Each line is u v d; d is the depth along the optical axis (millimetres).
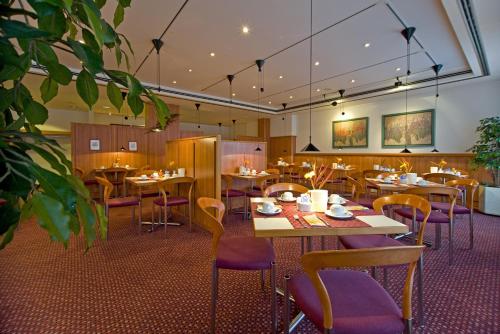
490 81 5859
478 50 4254
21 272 2611
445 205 3416
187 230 4047
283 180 8805
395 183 3803
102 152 7332
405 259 1085
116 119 10375
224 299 2156
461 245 3340
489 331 1762
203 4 3236
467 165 5871
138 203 3973
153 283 2406
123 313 1963
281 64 5258
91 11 490
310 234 1585
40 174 434
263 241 2096
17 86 597
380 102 7906
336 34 4000
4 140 470
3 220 463
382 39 4156
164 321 1877
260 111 9578
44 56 560
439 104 6684
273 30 3869
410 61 5125
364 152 8320
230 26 3750
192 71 5664
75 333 1748
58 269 2680
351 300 1277
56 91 703
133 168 7020
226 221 4609
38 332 1757
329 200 2426
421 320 1815
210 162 3928
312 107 8945
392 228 1615
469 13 3205
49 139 536
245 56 4852
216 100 8188
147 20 3590
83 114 9430
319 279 1083
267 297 2186
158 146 8297
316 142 9789
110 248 3279
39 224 392
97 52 567
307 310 1250
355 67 5465
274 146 11281
